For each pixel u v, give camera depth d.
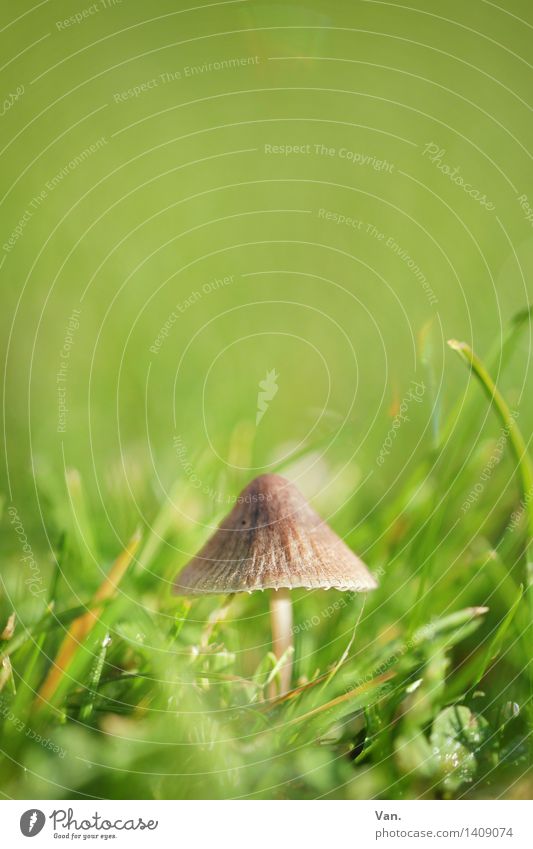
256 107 0.37
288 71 0.36
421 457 0.20
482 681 0.13
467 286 0.29
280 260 0.31
